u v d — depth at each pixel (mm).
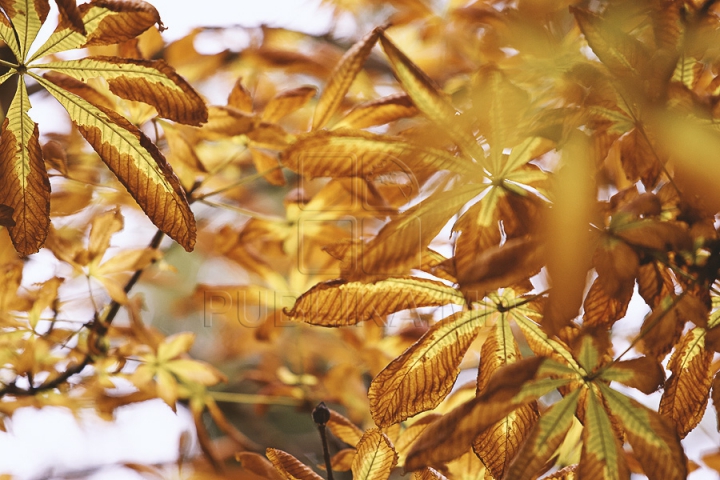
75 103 1719
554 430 1687
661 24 1728
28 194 1729
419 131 1720
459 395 1926
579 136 1695
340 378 2387
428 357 1740
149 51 1932
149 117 1882
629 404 1690
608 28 1714
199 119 1731
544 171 1718
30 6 1697
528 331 1754
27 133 1724
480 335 2082
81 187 2029
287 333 2748
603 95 1723
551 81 1780
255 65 2195
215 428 3113
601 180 1778
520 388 1668
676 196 1723
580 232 1651
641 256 1694
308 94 1957
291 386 2430
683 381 1752
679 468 1675
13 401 2053
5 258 1962
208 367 2121
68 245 1980
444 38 2182
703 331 1746
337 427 1884
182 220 1716
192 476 2285
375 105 1820
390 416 1734
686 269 1715
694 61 1733
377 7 2396
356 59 1810
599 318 1726
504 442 1733
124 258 2004
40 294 1978
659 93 1716
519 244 1655
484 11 1992
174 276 3021
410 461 1658
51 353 2023
